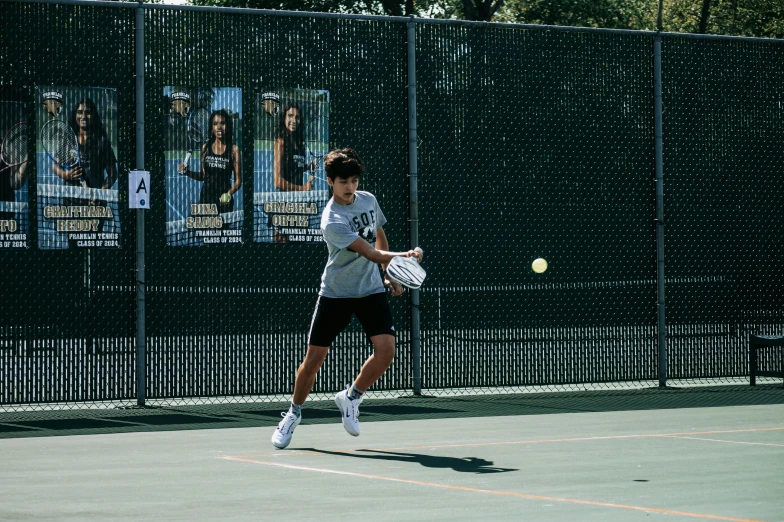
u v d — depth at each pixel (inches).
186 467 346.3
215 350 533.3
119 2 518.9
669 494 292.2
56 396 511.5
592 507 273.0
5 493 298.7
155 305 524.7
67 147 512.7
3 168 502.6
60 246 511.5
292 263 544.7
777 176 637.3
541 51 589.9
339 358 551.5
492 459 359.9
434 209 569.0
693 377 618.8
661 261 607.5
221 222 533.3
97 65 517.7
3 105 503.2
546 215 589.0
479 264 575.5
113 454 378.3
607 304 599.2
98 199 517.0
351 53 556.1
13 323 504.1
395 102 564.1
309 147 547.8
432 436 422.9
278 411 515.5
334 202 385.7
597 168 599.2
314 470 337.7
